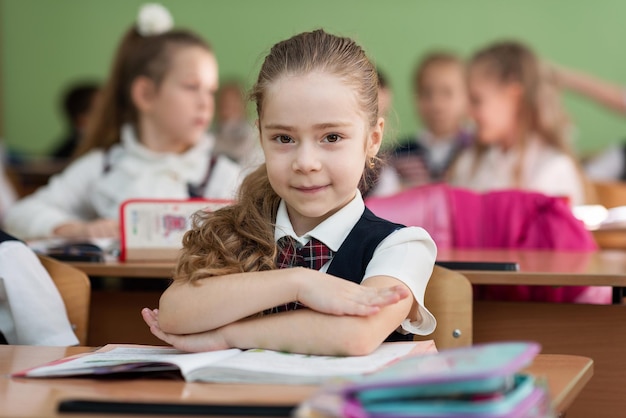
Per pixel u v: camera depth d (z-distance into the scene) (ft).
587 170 22.24
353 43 5.53
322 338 4.67
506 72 21.15
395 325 4.96
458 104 21.94
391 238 5.42
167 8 24.23
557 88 22.97
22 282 6.88
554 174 20.26
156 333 5.16
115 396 3.99
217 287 5.01
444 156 21.52
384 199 9.85
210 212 5.85
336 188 5.26
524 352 3.58
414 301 5.32
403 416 3.23
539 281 7.13
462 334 6.40
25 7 24.39
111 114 12.85
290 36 6.25
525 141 20.83
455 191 9.87
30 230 12.00
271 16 24.12
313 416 3.34
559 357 5.00
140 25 13.19
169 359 4.51
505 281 7.20
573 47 23.08
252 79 5.95
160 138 12.44
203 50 12.51
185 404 3.70
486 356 3.60
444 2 23.49
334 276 5.21
